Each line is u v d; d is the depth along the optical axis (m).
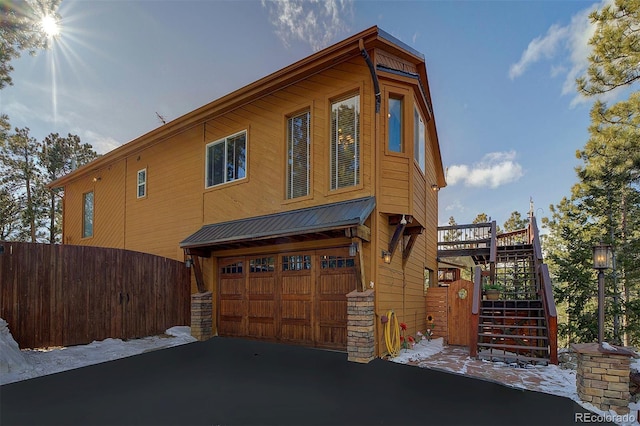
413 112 7.36
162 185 10.96
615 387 3.92
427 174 9.93
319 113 7.58
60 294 7.28
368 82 6.95
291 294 7.69
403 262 7.73
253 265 8.46
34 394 4.50
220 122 9.53
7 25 7.96
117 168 12.62
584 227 13.85
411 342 7.55
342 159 7.29
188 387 4.79
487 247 11.09
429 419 3.69
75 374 5.46
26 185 20.97
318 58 7.21
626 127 8.57
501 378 5.17
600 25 8.46
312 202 7.47
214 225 9.20
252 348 7.30
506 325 7.01
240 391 4.62
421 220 8.28
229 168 9.24
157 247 10.81
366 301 6.07
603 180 10.62
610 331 12.13
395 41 6.93
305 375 5.32
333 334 6.98
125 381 5.07
